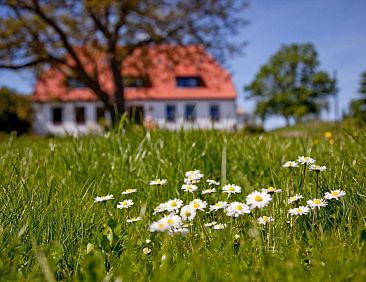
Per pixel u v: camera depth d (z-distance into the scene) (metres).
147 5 23.41
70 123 41.66
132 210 2.31
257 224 1.88
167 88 43.59
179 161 3.24
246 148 3.75
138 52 29.97
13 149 4.55
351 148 3.43
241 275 1.37
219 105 43.19
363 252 1.45
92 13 23.11
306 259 1.59
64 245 1.74
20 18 22.73
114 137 4.11
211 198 2.54
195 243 1.81
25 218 1.88
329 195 1.88
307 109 59.31
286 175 2.84
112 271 1.50
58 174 3.14
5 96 39.88
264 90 65.31
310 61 63.44
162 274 1.35
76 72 24.30
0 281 1.39
